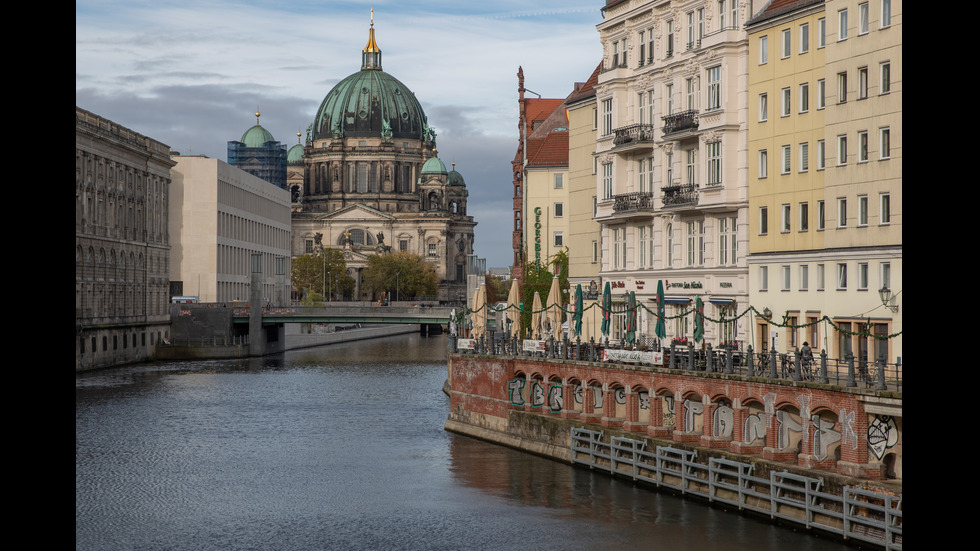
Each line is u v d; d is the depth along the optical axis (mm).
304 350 193625
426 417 87375
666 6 73750
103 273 140875
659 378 53375
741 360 53094
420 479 58500
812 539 40750
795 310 60188
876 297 53344
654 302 75375
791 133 60719
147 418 86688
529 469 59531
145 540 46156
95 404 96438
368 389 112250
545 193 117750
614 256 82625
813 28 58719
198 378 124312
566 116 130375
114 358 142500
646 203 76062
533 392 67562
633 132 76812
